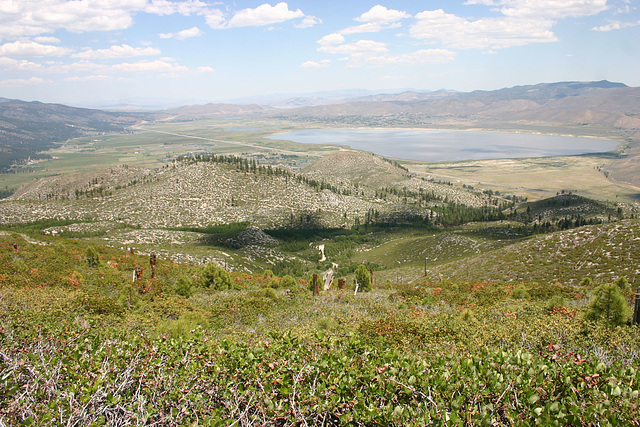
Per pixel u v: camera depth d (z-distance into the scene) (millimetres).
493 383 9156
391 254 131000
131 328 18391
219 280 38688
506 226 163250
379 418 8305
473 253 109062
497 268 61156
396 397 9133
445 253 117625
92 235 140875
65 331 12492
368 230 190250
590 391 8703
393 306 29672
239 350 11578
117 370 9477
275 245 145250
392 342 16953
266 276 48969
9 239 52875
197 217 189750
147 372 9453
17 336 11492
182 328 17281
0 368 8789
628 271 46188
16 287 27734
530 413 8125
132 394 8984
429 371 10078
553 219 192125
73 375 9047
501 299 28312
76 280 32875
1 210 186250
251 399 8562
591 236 59031
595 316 17156
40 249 47125
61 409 7590
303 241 160375
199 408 8688
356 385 9547
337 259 129375
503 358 10727
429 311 27234
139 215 188250
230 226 177500
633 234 54906
